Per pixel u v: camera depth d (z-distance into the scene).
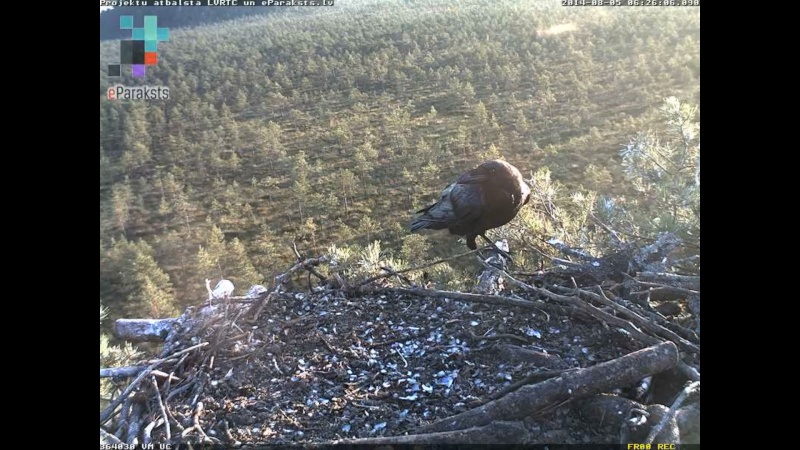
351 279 4.99
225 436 3.24
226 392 3.66
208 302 4.57
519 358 3.62
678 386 3.38
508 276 4.43
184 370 3.94
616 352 3.63
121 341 4.55
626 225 5.16
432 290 4.64
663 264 4.29
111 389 4.11
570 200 5.95
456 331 4.09
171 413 3.43
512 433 2.96
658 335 3.62
